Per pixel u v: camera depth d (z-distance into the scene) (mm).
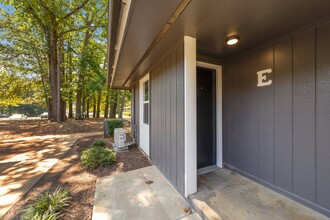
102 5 10531
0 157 4312
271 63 2369
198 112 3166
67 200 2213
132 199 2264
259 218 1813
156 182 2779
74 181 2867
